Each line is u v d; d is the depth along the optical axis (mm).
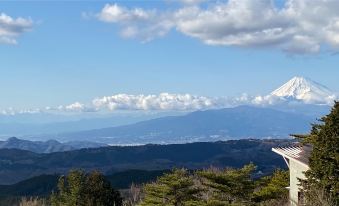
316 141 26438
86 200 52281
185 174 42969
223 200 37438
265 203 38062
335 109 26047
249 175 37469
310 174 26328
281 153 33312
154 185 43344
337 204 24406
